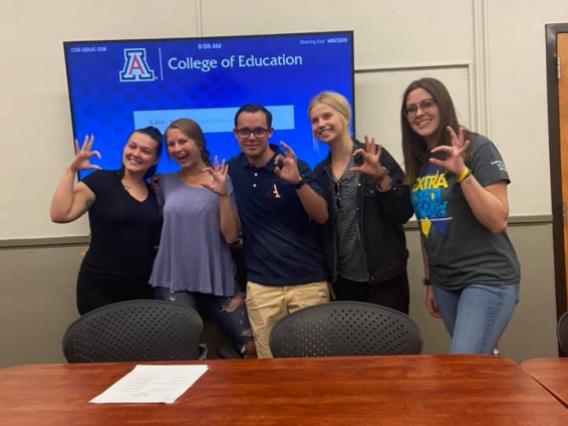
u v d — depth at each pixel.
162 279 2.49
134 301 1.83
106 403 1.23
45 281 2.95
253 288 2.42
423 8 2.86
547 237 2.92
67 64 2.73
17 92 2.89
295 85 2.75
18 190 2.93
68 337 1.73
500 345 2.97
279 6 2.87
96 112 2.75
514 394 1.20
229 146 2.79
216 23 2.88
